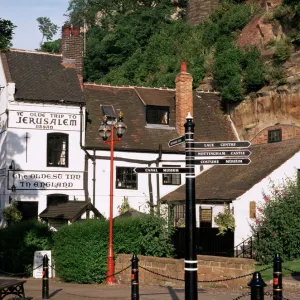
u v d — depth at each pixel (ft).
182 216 88.94
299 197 67.10
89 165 93.86
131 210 83.30
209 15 148.25
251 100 104.22
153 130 100.48
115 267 61.77
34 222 74.69
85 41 177.99
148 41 164.86
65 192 92.27
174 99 106.01
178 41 145.69
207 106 109.40
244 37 116.78
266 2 119.85
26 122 91.15
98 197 93.50
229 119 108.78
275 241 65.05
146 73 144.36
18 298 46.85
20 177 90.07
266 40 109.40
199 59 125.29
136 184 95.55
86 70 170.60
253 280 26.68
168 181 97.55
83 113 94.63
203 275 54.39
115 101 103.40
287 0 107.34
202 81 119.55
